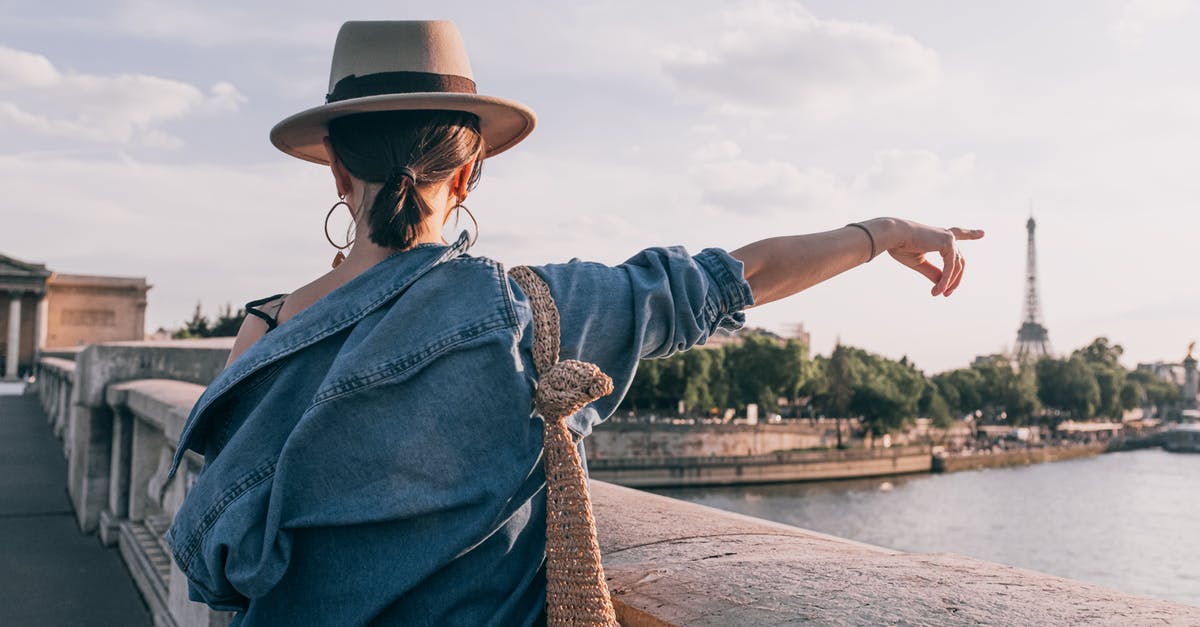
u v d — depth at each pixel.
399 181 1.43
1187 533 82.25
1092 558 71.50
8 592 5.73
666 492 80.31
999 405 156.50
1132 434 174.00
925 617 1.40
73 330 107.25
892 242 1.75
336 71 1.52
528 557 1.43
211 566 1.27
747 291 1.53
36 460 13.04
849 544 2.06
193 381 8.05
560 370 1.33
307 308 1.40
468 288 1.37
